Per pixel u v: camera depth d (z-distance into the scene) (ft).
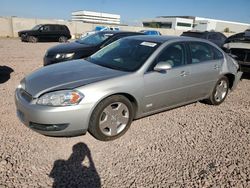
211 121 15.12
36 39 69.51
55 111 10.41
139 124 14.10
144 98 12.84
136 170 10.02
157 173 9.89
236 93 21.36
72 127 10.85
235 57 24.45
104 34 29.66
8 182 8.94
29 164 10.00
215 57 16.84
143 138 12.57
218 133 13.57
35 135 12.21
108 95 11.35
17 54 40.45
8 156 10.41
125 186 9.11
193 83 15.14
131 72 12.49
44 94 10.71
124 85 11.86
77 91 10.73
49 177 9.35
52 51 25.80
